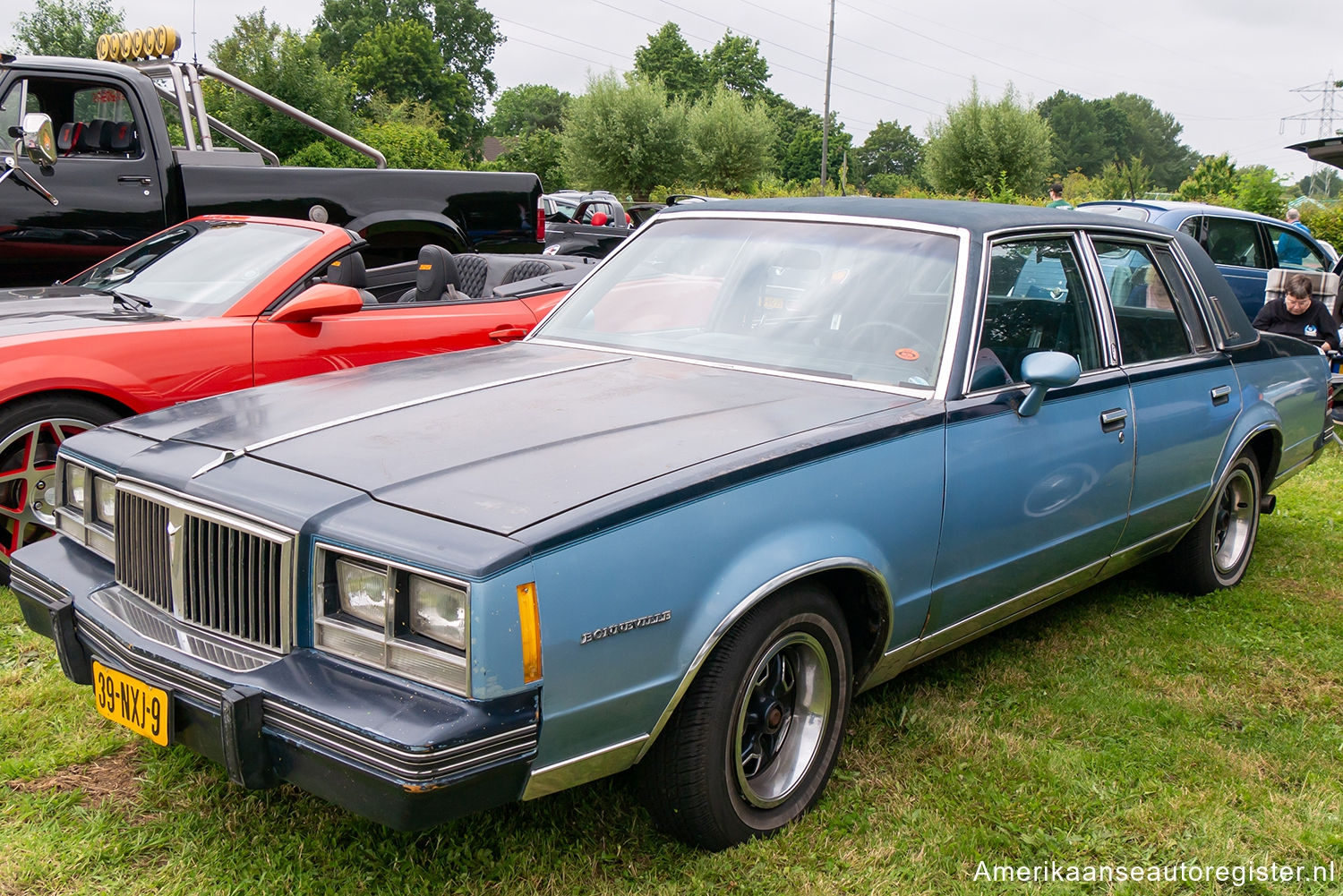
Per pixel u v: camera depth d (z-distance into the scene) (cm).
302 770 206
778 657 263
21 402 388
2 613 383
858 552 261
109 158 665
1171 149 13700
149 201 680
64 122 661
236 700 205
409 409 275
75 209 655
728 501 236
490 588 197
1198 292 427
